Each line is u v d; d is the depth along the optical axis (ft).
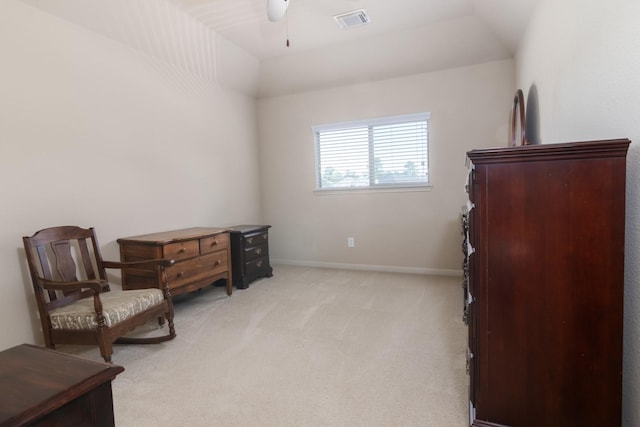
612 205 3.71
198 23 10.27
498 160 4.09
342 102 13.91
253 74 13.85
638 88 3.55
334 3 9.36
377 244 13.85
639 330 3.67
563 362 4.03
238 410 5.27
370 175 13.82
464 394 5.56
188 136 11.66
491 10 9.47
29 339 7.34
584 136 5.03
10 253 7.07
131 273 9.11
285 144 15.14
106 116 8.98
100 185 8.87
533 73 8.36
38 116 7.52
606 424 3.92
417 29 10.98
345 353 7.04
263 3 9.30
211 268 10.38
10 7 7.00
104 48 8.89
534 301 4.09
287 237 15.48
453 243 12.69
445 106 12.35
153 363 6.79
